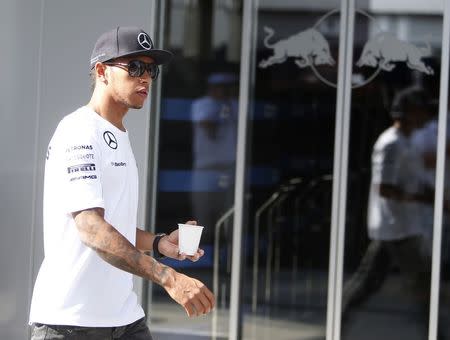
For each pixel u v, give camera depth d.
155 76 12.27
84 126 11.69
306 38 20.22
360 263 20.58
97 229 11.06
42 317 11.75
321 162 20.44
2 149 18.97
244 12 20.17
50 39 18.84
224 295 20.42
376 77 20.12
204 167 20.22
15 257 19.00
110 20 18.72
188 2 20.06
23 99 18.92
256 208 20.53
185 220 20.25
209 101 20.20
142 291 19.52
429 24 19.86
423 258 20.53
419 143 20.22
